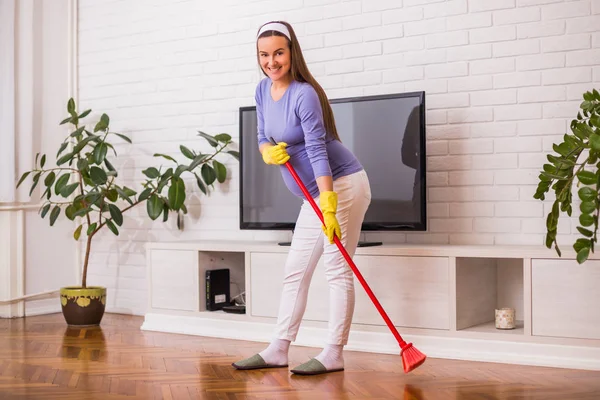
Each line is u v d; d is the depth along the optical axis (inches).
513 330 135.6
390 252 142.1
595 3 142.3
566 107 144.8
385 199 151.5
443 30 156.3
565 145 100.9
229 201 184.4
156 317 173.3
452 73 155.3
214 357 137.9
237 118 184.2
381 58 163.3
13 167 189.2
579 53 143.6
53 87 204.1
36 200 199.9
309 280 126.3
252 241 175.8
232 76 184.9
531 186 147.9
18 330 172.2
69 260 207.3
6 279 193.5
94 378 119.8
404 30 160.7
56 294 205.0
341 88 168.2
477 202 152.9
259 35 120.1
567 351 127.2
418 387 112.1
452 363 131.1
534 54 147.6
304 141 120.8
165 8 194.9
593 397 105.7
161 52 195.6
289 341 127.3
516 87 149.3
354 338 145.4
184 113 192.1
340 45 168.2
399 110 149.9
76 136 188.2
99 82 205.8
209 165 185.5
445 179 155.8
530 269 130.0
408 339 140.3
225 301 170.1
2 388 113.2
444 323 137.2
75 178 205.6
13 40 189.2
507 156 150.0
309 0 172.6
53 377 120.8
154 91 196.7
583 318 125.9
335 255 121.8
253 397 106.4
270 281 156.3
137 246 198.7
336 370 123.7
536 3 147.3
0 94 188.5
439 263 137.4
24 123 193.0
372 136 152.8
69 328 175.3
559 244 145.0
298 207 162.2
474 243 153.0
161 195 193.2
